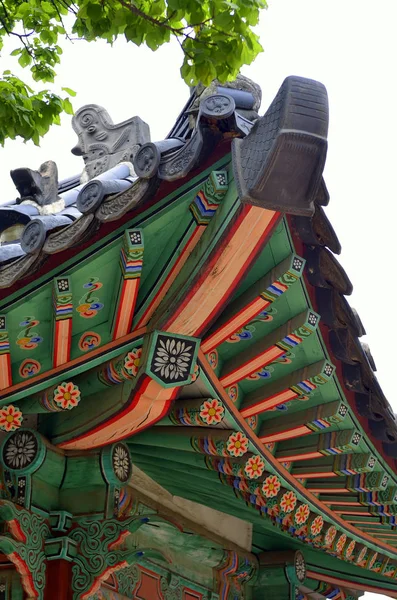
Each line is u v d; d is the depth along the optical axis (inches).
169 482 312.0
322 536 329.7
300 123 178.4
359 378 270.5
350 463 291.7
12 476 258.7
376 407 280.2
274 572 354.3
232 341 261.7
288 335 251.9
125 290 229.0
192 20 232.5
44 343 238.8
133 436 287.1
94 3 238.1
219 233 218.5
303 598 382.0
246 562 347.9
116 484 266.2
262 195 184.5
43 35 261.7
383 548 357.7
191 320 233.6
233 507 330.6
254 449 281.6
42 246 213.5
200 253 225.8
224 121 203.2
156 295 236.1
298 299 250.1
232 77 233.9
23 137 253.1
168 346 235.6
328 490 307.6
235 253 219.6
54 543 259.6
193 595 330.6
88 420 257.3
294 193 184.5
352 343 262.7
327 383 271.1
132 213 222.5
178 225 228.8
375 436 287.6
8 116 247.6
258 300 242.4
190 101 262.4
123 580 303.1
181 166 204.1
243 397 277.6
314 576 392.2
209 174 219.0
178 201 222.1
